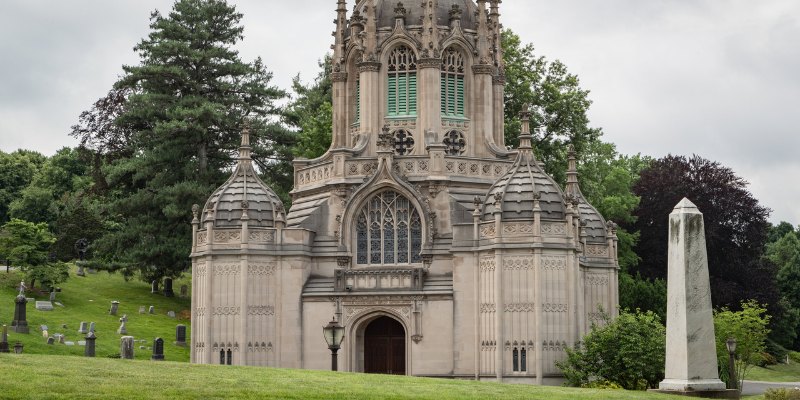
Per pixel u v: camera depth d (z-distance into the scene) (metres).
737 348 87.25
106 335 98.38
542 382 76.75
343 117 90.56
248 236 82.69
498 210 78.56
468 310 80.12
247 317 82.19
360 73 88.62
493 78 90.12
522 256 77.88
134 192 124.06
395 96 88.44
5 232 116.69
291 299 83.06
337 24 91.62
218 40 124.19
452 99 88.62
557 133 112.00
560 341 77.50
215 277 82.88
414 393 52.16
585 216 90.00
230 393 49.16
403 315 81.31
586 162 121.38
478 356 79.06
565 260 78.25
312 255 84.56
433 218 83.25
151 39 122.94
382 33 88.81
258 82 123.75
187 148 118.50
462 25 89.94
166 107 119.06
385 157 84.06
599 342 75.50
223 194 84.62
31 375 50.03
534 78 110.75
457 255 80.62
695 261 56.16
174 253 114.44
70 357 57.59
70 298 111.31
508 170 81.56
